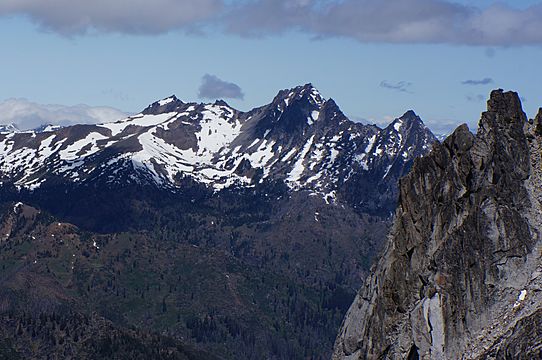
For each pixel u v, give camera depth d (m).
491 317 79.88
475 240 83.12
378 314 91.25
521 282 80.12
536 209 83.19
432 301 83.94
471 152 89.75
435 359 81.88
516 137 88.38
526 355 72.31
